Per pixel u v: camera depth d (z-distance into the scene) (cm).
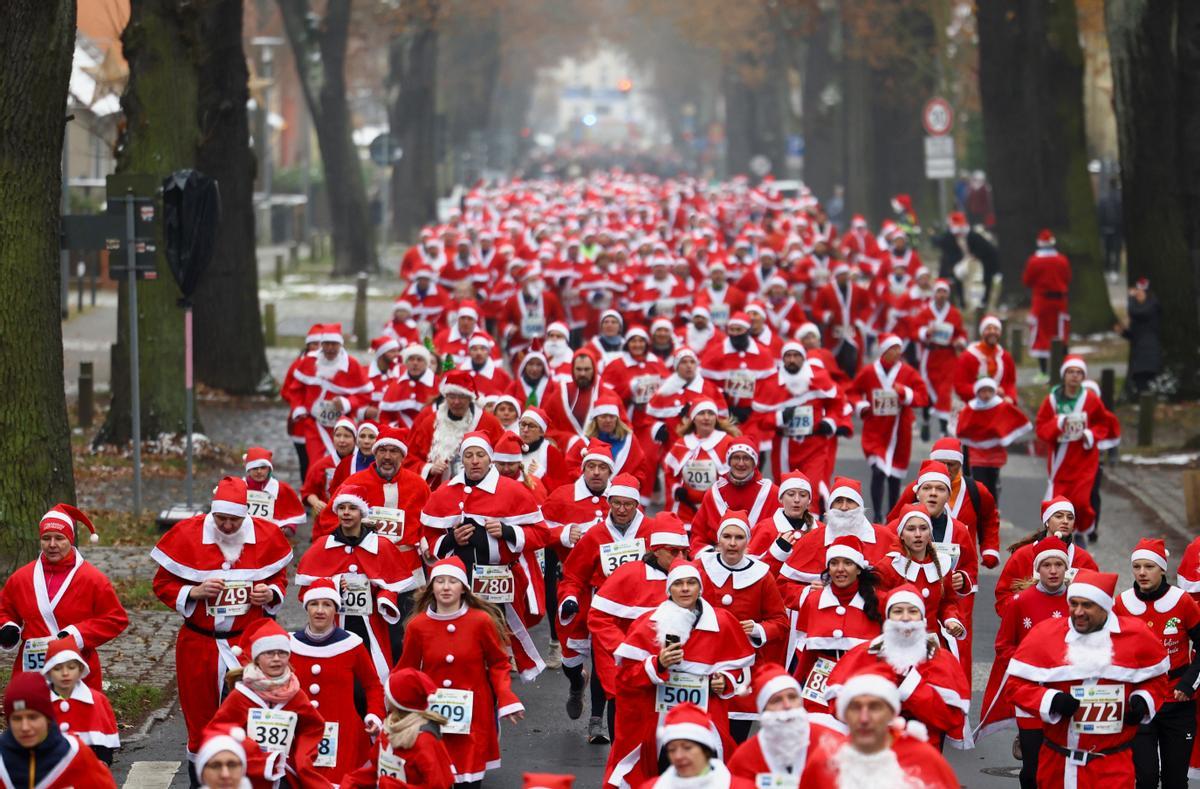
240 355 6097
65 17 3120
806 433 4044
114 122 9231
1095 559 3866
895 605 1958
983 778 2431
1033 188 8612
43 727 1725
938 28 11012
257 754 1931
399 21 13588
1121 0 5962
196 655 2350
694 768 1576
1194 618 2273
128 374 4881
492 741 2252
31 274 3136
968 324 8162
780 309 6116
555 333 4719
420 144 14112
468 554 2670
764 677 1669
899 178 13325
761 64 18788
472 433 2722
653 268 6594
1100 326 7744
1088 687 2050
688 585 2097
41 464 3139
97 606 2270
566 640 2652
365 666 2192
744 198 14212
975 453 4066
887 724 1513
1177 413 5794
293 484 4606
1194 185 5959
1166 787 2234
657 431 4062
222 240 6047
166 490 4416
